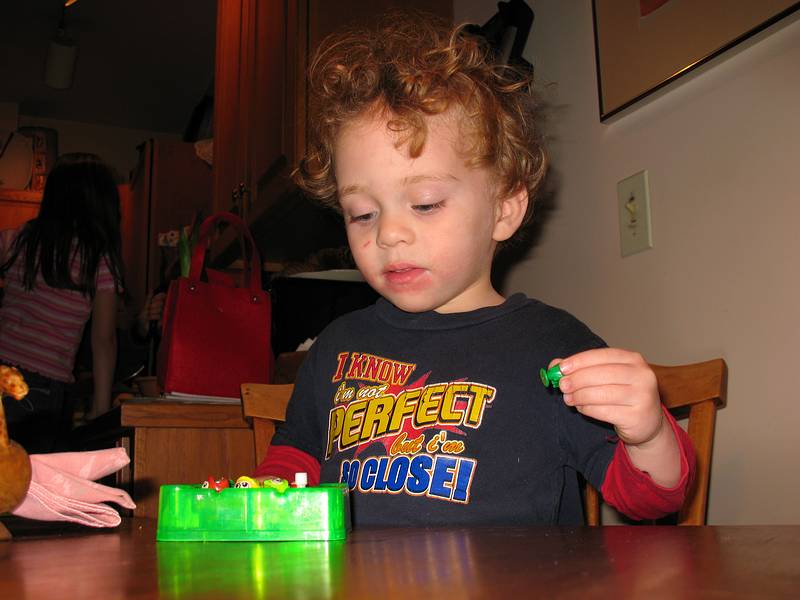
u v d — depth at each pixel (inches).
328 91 43.6
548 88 58.8
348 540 19.7
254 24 87.0
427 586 11.9
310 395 42.3
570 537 18.9
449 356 37.9
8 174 162.7
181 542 20.2
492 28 61.2
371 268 36.8
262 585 12.3
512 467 34.0
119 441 60.4
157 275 140.7
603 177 52.6
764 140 40.3
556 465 34.2
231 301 66.6
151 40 145.8
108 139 183.9
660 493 28.2
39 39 145.7
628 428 26.2
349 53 48.9
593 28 54.0
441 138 36.8
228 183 94.4
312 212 77.0
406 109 36.6
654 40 47.5
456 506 33.5
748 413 40.4
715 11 43.0
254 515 20.5
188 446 58.6
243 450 60.2
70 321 78.7
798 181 38.2
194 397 62.1
